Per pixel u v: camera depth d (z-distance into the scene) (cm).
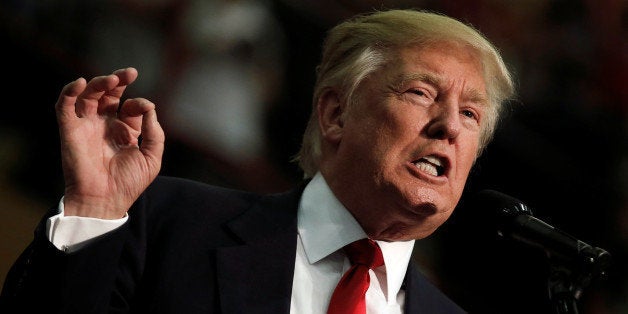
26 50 548
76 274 241
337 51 309
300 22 629
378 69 295
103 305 243
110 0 575
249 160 602
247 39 612
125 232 250
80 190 247
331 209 292
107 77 243
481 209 302
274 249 280
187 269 268
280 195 303
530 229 289
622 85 714
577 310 275
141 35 583
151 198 284
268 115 615
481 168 679
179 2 594
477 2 689
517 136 688
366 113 291
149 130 256
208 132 590
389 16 303
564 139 704
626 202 704
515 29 703
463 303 659
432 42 296
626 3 739
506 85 312
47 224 244
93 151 251
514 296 651
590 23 719
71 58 559
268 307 267
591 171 706
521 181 691
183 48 592
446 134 283
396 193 282
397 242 297
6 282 251
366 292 288
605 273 278
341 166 293
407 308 294
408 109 286
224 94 601
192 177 582
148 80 579
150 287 264
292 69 627
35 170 543
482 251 654
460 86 291
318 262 287
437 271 659
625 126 711
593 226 702
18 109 546
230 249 274
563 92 711
